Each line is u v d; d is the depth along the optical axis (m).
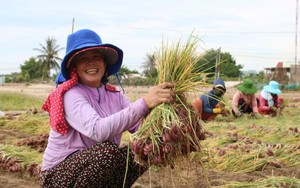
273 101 12.23
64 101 3.57
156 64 3.63
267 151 6.27
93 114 3.47
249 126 9.28
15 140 8.02
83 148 3.63
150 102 3.41
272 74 57.72
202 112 10.24
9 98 23.11
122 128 3.43
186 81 3.48
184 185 4.87
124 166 3.58
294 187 4.57
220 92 9.39
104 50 3.67
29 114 12.24
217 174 5.45
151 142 3.35
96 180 3.48
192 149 3.54
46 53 100.12
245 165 5.82
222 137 7.77
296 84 54.50
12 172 5.87
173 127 3.29
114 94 3.96
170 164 3.49
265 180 4.64
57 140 3.64
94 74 3.66
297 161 6.23
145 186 4.98
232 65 60.41
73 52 3.54
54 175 3.64
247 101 11.72
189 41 3.55
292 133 8.45
